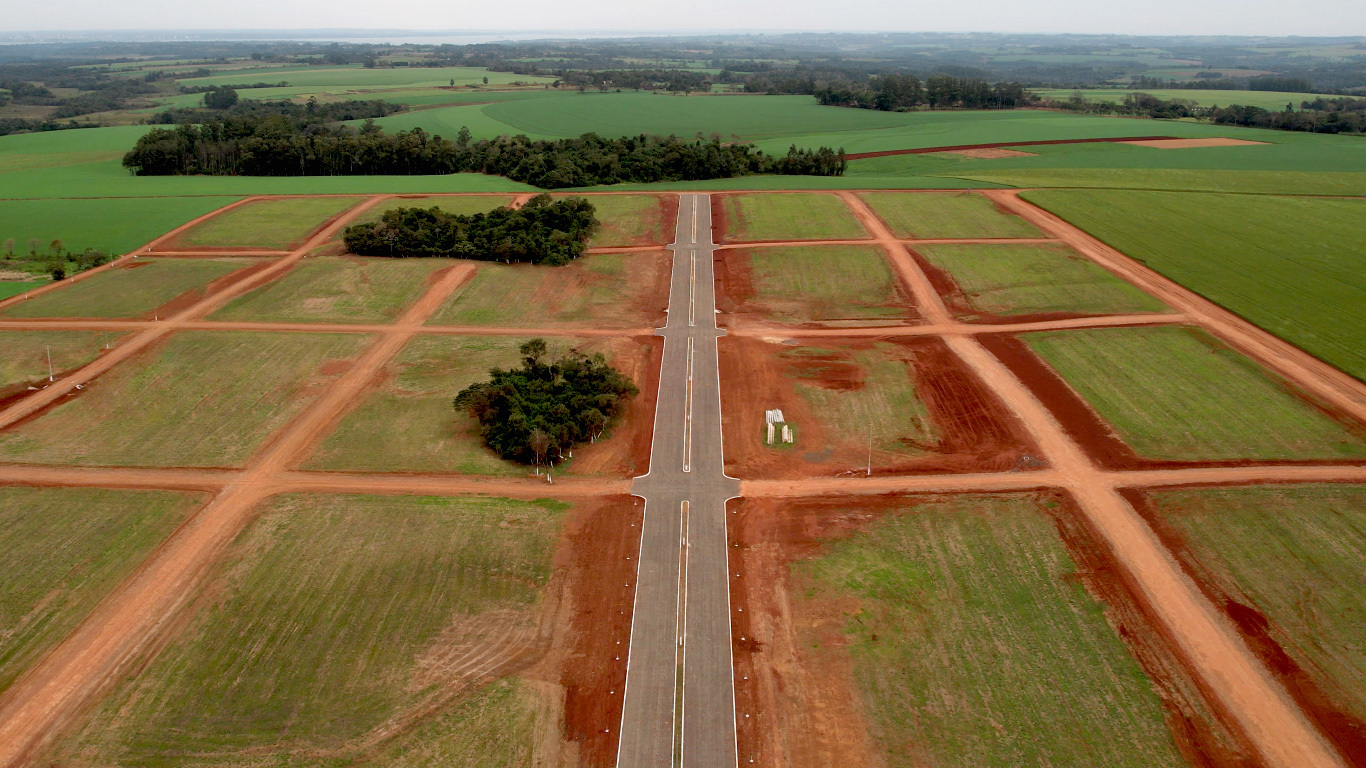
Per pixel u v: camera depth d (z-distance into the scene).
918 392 62.75
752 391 63.66
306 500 48.91
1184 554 43.22
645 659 37.66
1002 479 50.50
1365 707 33.88
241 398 62.03
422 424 58.19
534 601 41.09
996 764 32.03
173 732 33.41
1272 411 57.38
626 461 53.75
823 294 84.06
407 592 41.41
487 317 78.69
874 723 34.12
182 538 45.28
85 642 38.06
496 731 33.75
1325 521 45.12
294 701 34.91
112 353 69.38
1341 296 77.94
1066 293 81.06
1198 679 35.59
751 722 34.41
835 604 40.75
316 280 86.94
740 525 47.06
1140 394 60.53
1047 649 37.56
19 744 32.84
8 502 48.28
